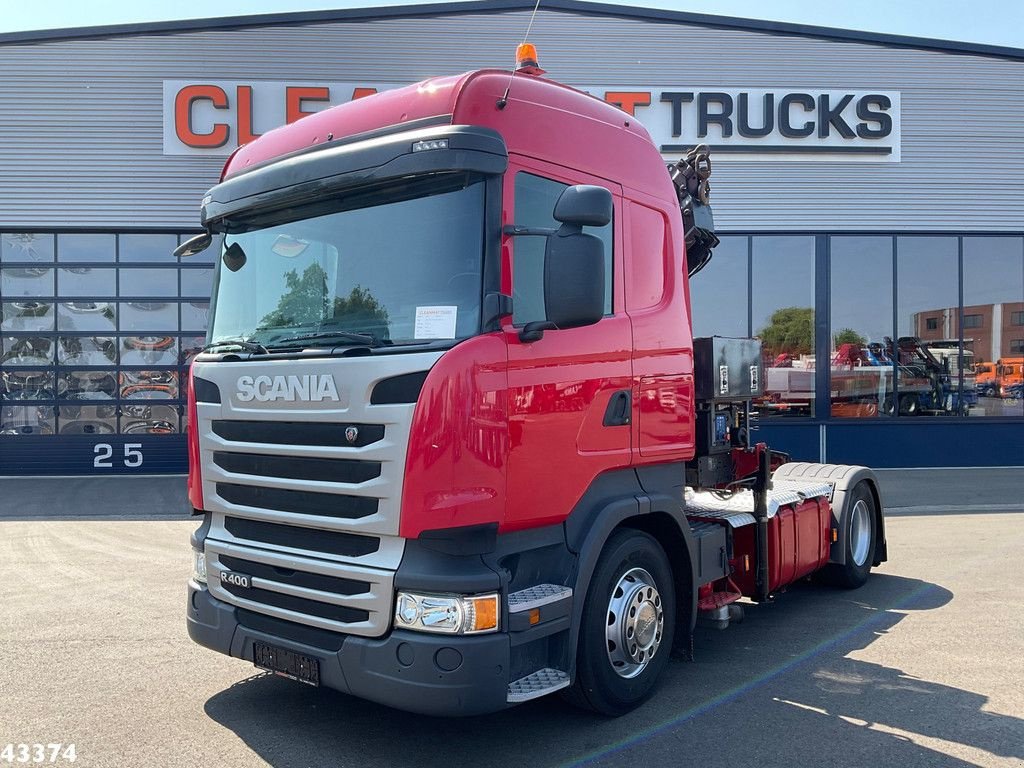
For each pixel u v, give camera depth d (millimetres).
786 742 3959
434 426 3320
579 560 3857
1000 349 15203
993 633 5699
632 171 4504
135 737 4008
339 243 3916
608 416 4090
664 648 4512
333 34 13930
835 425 14938
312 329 3941
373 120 3922
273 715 4289
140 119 13914
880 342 14984
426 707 3297
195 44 13852
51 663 5062
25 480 13852
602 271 3508
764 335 14883
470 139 3479
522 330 3598
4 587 6945
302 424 3750
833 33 14547
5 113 13844
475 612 3342
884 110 14773
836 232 14773
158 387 14602
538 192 3811
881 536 7402
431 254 3609
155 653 5258
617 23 14305
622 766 3713
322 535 3697
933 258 15047
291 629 3783
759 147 14570
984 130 14945
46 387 14445
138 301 14539
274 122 13930
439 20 14055
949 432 15062
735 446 5707
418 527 3324
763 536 5609
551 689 3562
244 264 4367
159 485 13156
